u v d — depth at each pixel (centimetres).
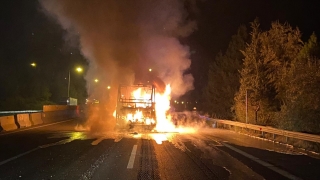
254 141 1770
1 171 961
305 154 1327
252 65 2555
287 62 2375
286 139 1745
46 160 1134
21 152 1302
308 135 1512
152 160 1149
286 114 1912
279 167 1050
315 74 1831
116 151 1340
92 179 873
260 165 1082
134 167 1027
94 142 1630
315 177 918
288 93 1994
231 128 2636
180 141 1714
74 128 2452
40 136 1894
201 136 1998
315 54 2334
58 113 3484
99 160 1138
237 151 1387
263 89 2483
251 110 2508
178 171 978
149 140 1738
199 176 918
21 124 2500
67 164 1066
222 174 945
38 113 2923
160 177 902
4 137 1833
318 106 1780
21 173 938
